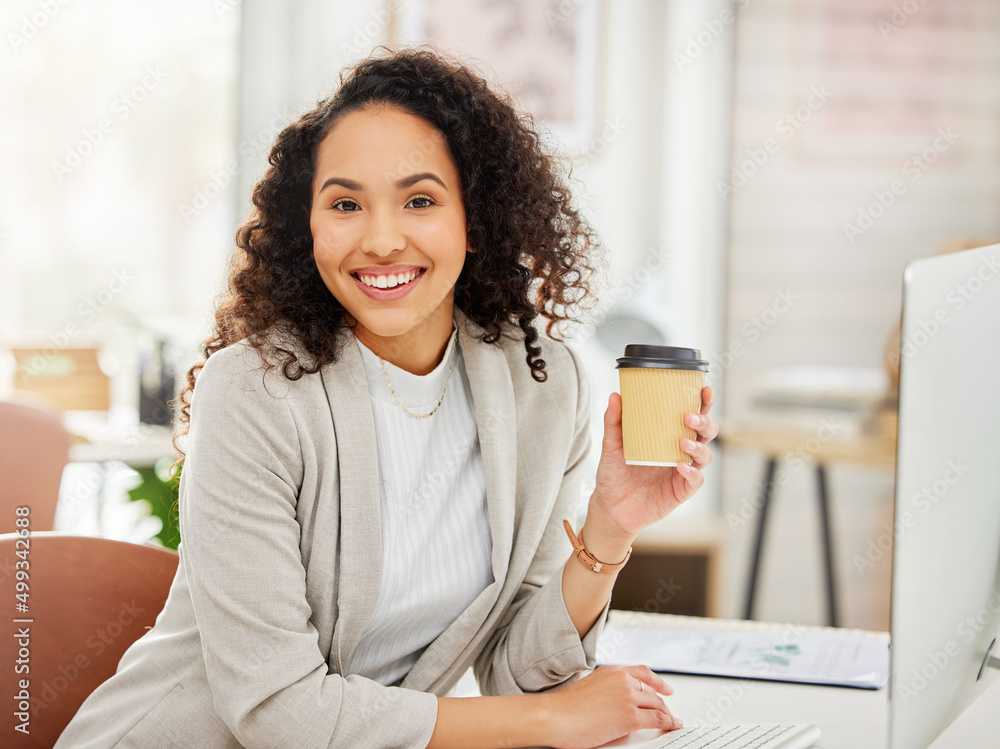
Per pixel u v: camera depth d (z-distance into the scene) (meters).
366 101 1.06
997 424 0.86
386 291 1.06
